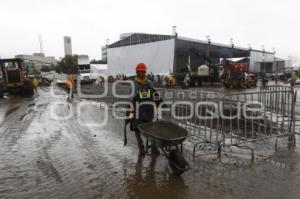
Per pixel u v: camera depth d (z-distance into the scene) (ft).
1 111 45.11
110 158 20.33
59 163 19.61
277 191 14.65
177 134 17.80
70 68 229.25
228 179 16.25
